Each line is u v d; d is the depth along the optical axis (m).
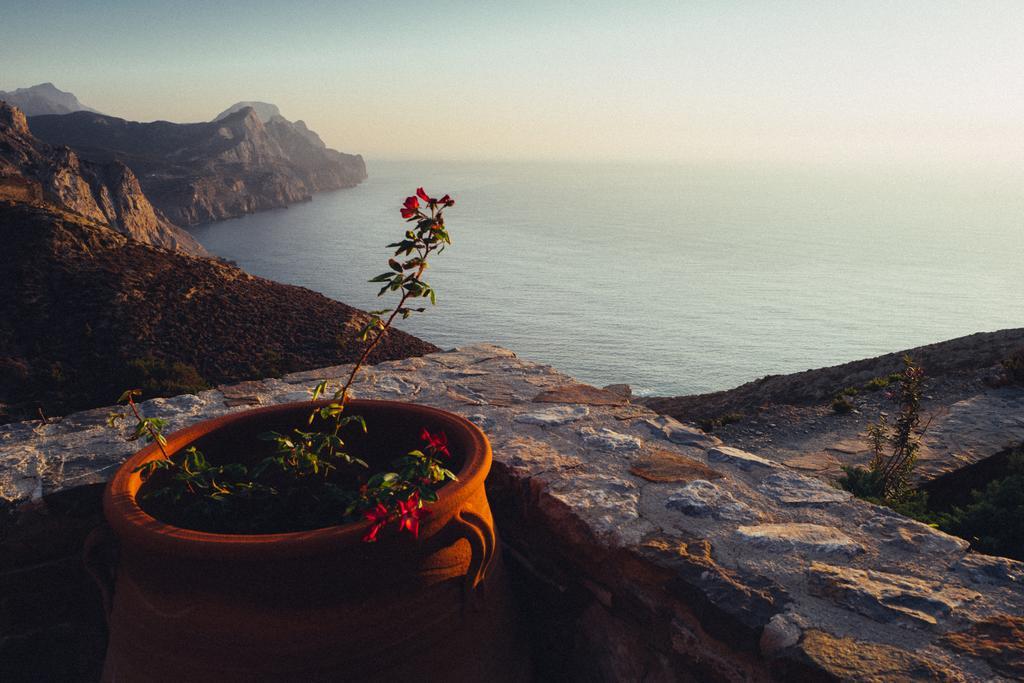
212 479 2.04
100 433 2.97
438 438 2.03
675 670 1.88
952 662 1.53
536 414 3.30
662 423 3.15
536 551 2.46
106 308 42.00
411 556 1.71
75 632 2.42
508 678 2.04
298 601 1.58
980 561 1.96
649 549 1.99
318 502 2.10
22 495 2.34
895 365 20.67
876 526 2.16
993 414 11.72
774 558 1.96
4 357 36.25
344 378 3.91
